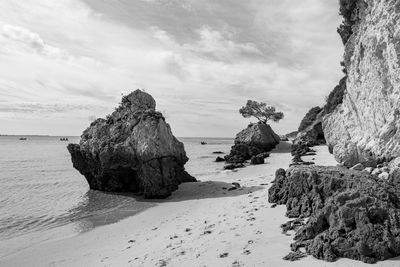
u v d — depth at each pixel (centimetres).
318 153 5022
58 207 2925
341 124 4172
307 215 1666
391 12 2195
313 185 1722
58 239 2061
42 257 1766
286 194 2034
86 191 3678
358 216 1243
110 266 1500
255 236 1529
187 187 3512
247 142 6744
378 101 2472
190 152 10456
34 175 5041
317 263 1170
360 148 2623
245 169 4806
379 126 2473
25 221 2486
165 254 1500
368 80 2733
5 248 1917
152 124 3372
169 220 2281
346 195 1357
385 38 2255
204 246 1513
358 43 3027
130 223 2338
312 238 1355
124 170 3500
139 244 1786
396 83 2184
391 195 1354
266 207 2042
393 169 1886
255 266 1210
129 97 3909
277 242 1416
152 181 3192
